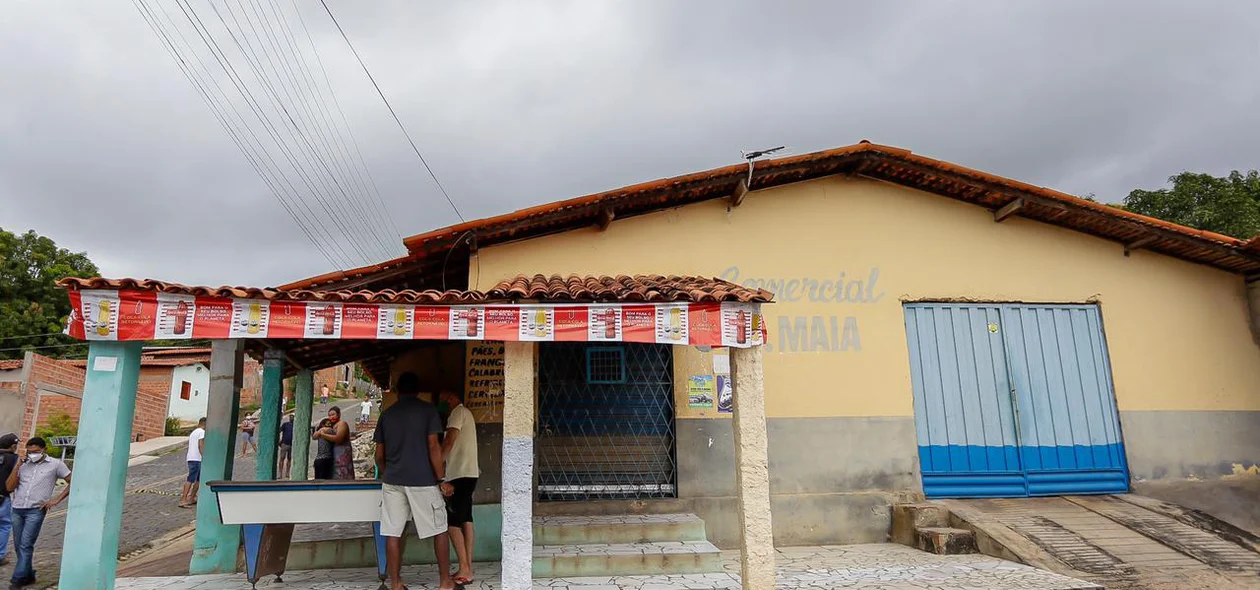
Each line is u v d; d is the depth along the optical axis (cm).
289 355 942
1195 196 1617
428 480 621
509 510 587
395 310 575
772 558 596
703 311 609
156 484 1633
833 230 941
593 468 837
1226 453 943
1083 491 912
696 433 855
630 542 754
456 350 941
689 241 904
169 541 1039
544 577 684
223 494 632
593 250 880
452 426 681
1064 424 929
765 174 891
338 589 656
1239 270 999
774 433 875
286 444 1648
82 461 551
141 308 553
